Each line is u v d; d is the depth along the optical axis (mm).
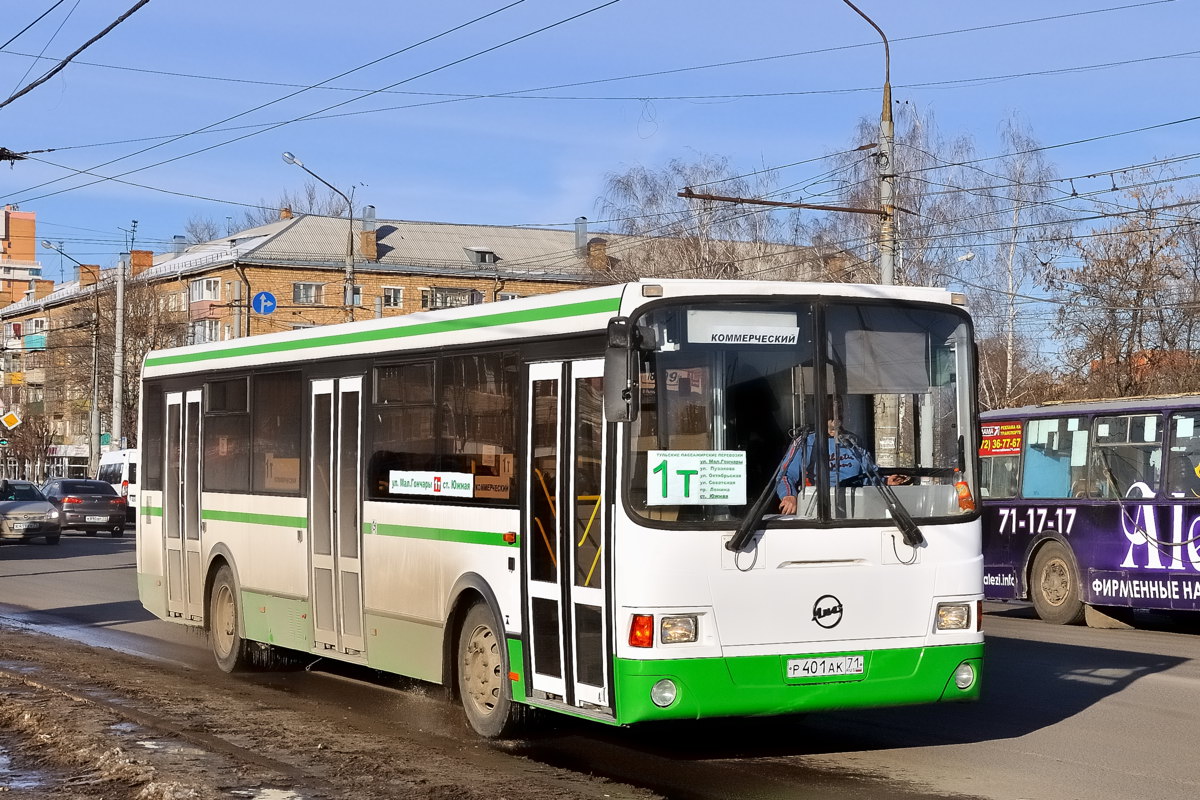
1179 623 18469
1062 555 18047
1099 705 11062
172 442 14977
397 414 10969
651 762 8969
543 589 9086
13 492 38062
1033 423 18781
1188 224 39344
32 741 9484
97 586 24031
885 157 26359
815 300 8688
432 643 10352
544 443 9156
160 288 74125
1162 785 8203
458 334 10242
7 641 16062
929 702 8734
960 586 8844
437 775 8336
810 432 8570
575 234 82875
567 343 8992
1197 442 16484
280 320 74750
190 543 14438
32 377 90312
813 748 9414
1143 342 40781
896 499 8656
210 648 15023
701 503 8297
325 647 11898
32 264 129875
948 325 9047
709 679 8180
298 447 12406
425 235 81500
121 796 7742
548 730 9688
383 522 11031
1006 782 8305
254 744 9344
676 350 8375
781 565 8391
